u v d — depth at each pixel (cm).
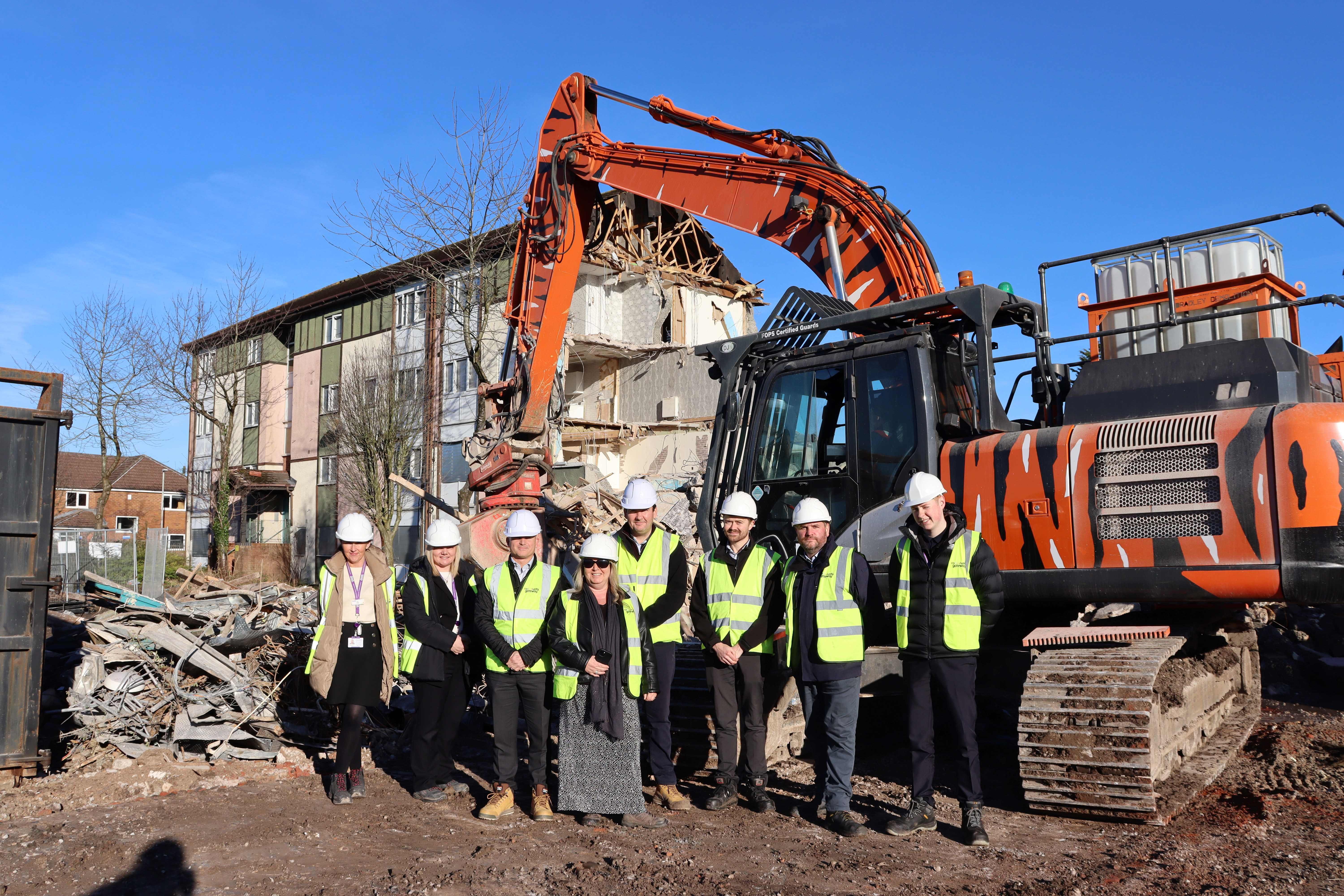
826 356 698
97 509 4178
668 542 607
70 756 652
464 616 641
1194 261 655
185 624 789
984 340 638
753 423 734
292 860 474
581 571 561
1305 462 505
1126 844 496
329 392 3338
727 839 521
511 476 952
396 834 527
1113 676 541
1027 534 587
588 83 1059
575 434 2727
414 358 2948
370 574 612
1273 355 563
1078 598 572
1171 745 588
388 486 2688
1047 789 547
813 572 559
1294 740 744
